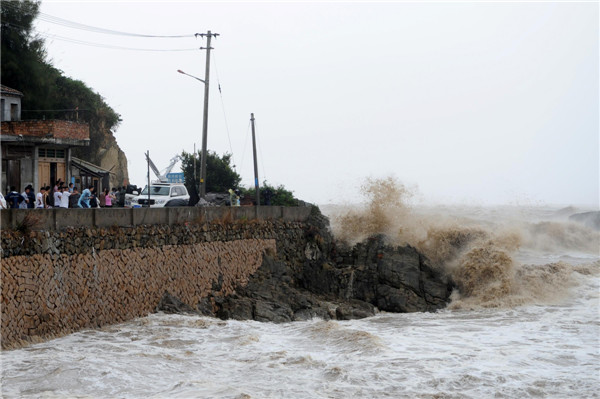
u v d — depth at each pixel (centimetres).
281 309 2981
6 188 3366
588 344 2298
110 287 2489
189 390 1655
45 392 1625
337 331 2386
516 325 2709
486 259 3381
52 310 2223
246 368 1898
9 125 3344
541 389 1741
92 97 5931
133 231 2639
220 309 2978
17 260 2095
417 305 3272
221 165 5475
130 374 1783
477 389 1734
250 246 3341
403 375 1844
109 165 5966
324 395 1656
